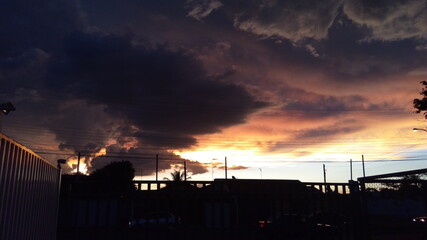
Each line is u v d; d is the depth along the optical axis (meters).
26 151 6.11
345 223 10.37
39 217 7.44
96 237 9.18
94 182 9.69
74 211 9.50
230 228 9.58
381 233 10.32
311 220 10.09
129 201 9.42
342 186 10.52
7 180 5.09
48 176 8.25
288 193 10.13
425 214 10.57
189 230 9.55
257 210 9.87
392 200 10.62
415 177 10.81
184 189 9.70
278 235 9.77
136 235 9.38
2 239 5.01
